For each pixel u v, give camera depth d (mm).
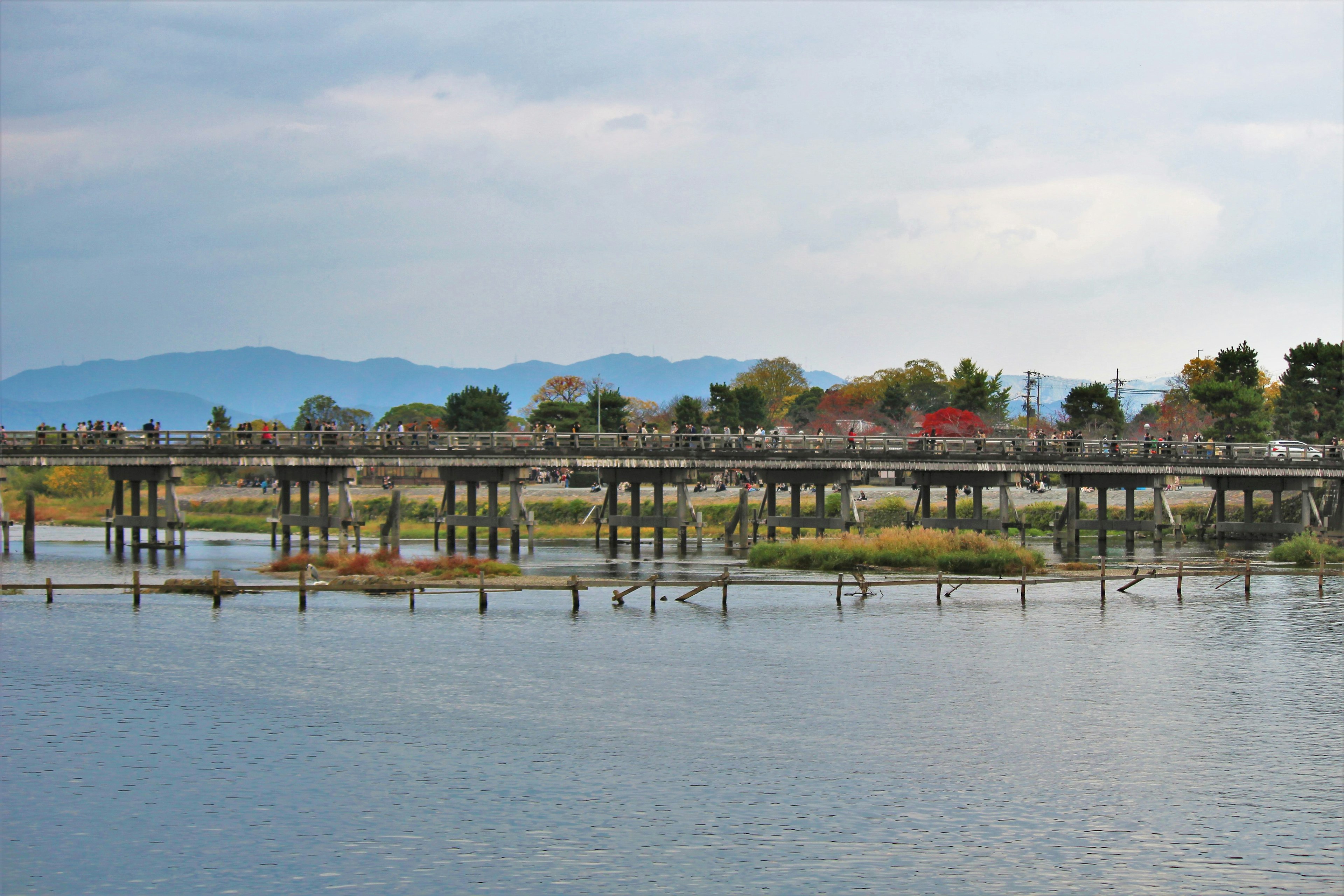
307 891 27016
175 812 31594
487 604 62875
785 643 52656
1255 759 35750
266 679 45344
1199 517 111625
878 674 46438
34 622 56781
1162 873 27859
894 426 186125
